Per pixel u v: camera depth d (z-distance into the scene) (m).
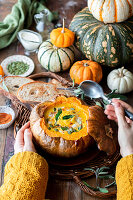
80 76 0.83
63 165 0.63
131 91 0.86
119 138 0.55
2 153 0.69
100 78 0.85
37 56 0.96
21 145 0.64
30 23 1.06
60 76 0.85
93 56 0.86
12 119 0.73
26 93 0.77
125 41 0.83
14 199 0.51
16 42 1.01
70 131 0.64
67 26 1.06
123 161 0.50
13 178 0.54
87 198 0.62
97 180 0.64
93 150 0.67
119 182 0.50
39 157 0.58
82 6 1.16
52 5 1.15
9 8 1.14
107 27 0.84
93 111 0.65
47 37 1.03
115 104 0.58
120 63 0.86
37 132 0.64
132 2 0.81
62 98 0.69
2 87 0.79
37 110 0.67
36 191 0.54
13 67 0.91
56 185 0.63
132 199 0.46
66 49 0.88
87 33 0.86
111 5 0.80
